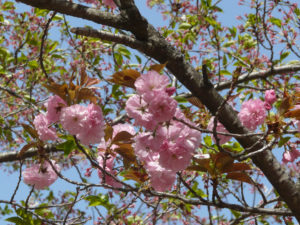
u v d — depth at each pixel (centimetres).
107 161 132
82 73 121
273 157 127
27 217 145
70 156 152
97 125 120
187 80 128
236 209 125
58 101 121
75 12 131
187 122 117
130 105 113
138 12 130
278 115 119
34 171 136
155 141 114
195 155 129
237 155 119
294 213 126
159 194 129
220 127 132
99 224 165
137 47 130
